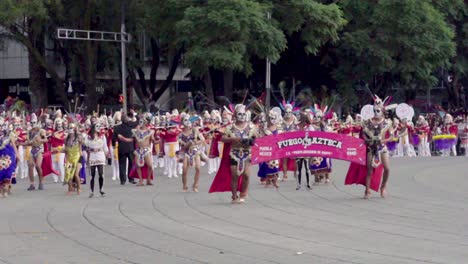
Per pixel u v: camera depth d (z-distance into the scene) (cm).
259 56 4103
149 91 5622
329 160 2166
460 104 6100
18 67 6322
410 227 1430
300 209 1680
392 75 5047
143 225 1486
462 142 4144
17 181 2469
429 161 3272
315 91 5250
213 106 4500
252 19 3909
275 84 5350
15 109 3938
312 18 4259
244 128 1762
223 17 3859
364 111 1872
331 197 1889
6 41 5388
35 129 2194
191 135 2055
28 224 1521
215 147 2195
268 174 2095
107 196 1988
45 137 2202
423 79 4878
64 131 2433
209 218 1563
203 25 3919
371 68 4766
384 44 4741
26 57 6281
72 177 2050
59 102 5938
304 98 4719
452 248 1221
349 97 4916
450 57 5031
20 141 2498
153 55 5256
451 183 2239
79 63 4838
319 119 2305
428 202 1783
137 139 2261
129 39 4062
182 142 2064
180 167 2678
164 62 6050
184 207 1736
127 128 2331
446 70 5597
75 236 1379
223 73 4788
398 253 1184
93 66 4594
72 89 5262
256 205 1750
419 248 1223
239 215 1598
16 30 4475
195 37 3956
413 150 3859
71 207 1770
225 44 3978
